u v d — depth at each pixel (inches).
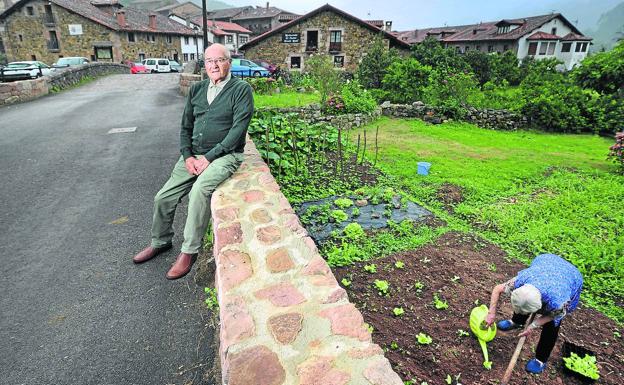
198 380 93.5
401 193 229.8
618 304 136.0
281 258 95.7
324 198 214.7
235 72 859.4
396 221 190.2
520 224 196.5
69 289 123.2
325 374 63.3
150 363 98.0
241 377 62.6
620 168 313.9
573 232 186.9
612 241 177.8
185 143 135.0
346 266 147.0
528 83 673.6
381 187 240.1
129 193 195.0
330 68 550.0
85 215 171.3
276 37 1065.5
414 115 540.1
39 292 121.3
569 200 231.9
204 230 126.6
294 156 270.1
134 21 1582.2
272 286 85.5
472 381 98.8
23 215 169.9
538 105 517.3
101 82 754.2
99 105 453.1
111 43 1413.6
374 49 829.2
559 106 516.4
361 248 160.4
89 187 201.6
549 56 1800.0
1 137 294.7
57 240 150.7
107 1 1611.7
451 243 170.7
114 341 104.0
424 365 102.9
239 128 127.2
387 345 108.7
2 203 181.3
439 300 128.6
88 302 117.8
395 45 1074.1
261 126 286.0
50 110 418.0
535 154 360.8
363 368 64.6
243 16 2792.8
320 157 289.3
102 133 310.5
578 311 130.6
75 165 233.6
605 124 506.0
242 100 127.3
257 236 104.5
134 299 120.0
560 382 101.0
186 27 1910.7
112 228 160.9
